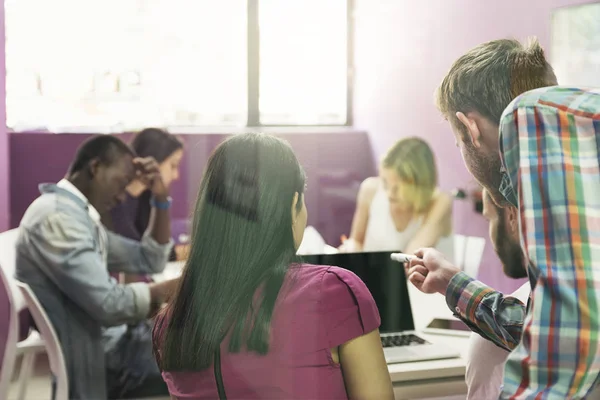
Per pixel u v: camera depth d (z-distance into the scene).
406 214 1.56
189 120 1.50
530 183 0.65
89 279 1.32
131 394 1.27
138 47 1.49
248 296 0.80
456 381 1.19
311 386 0.78
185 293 0.82
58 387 1.28
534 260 0.64
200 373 0.80
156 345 0.84
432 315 1.36
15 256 1.31
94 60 1.48
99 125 1.45
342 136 1.66
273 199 0.83
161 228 1.42
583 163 0.64
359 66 1.69
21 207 1.35
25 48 1.42
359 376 0.80
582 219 0.62
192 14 1.53
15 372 1.28
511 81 0.88
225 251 0.81
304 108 1.60
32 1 1.42
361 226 1.61
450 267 0.98
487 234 1.51
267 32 1.57
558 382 0.62
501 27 1.55
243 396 0.79
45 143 1.36
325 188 1.63
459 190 1.60
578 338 0.61
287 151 0.85
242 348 0.79
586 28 1.45
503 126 0.69
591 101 0.65
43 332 1.29
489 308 0.90
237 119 1.54
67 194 1.36
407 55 1.70
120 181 1.42
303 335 0.79
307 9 1.61
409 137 1.67
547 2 1.47
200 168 1.39
